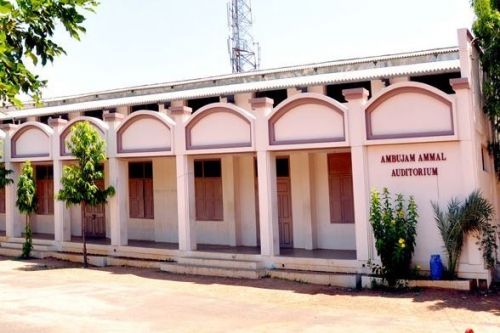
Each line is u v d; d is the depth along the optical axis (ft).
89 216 64.18
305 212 49.11
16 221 62.18
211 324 29.14
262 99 43.73
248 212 53.42
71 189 50.01
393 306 32.27
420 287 36.42
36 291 39.14
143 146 50.57
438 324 27.96
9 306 34.09
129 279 44.04
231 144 45.44
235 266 44.65
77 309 33.17
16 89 14.12
